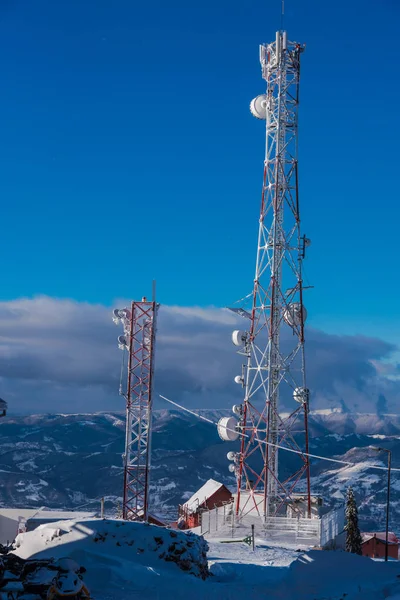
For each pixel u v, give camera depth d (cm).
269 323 7531
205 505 9975
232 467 7512
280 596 2341
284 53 7881
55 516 7806
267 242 7675
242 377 7675
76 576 1938
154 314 7225
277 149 7762
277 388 7456
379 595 2311
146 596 2247
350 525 8212
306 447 7381
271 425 7394
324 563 2525
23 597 2016
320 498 7519
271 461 7319
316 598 2319
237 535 6544
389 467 4481
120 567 2536
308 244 7650
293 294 7569
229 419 7431
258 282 7725
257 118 8069
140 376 7188
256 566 3195
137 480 7175
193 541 2933
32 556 2781
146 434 7156
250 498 7438
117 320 7200
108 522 2961
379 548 9306
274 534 6625
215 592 2316
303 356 7525
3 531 7662
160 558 2797
